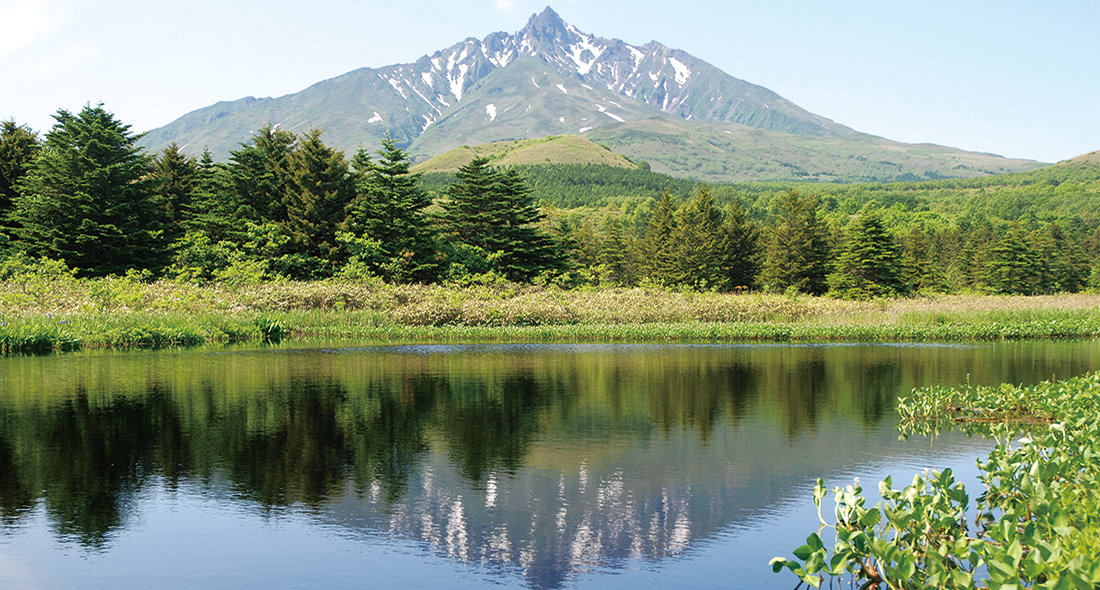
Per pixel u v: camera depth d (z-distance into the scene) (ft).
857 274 179.52
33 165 128.98
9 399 38.93
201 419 34.06
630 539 19.49
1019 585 12.26
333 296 95.09
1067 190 638.12
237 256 124.47
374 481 24.50
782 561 15.79
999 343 80.74
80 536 19.40
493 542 19.22
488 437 31.07
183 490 23.34
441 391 43.27
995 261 241.14
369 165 144.05
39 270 102.01
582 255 233.35
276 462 26.76
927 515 15.70
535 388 44.78
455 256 150.00
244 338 76.13
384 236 140.26
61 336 65.05
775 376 51.11
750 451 28.84
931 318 100.94
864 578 16.96
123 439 29.91
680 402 40.04
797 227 199.62
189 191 166.09
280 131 152.97
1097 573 11.53
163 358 58.44
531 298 101.55
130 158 132.57
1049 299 132.67
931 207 644.69
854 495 16.44
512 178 164.25
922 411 36.86
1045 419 35.68
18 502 22.07
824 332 84.89
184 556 18.11
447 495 23.12
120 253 125.18
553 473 25.63
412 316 89.56
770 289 197.67
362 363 56.65
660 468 26.37
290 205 142.20
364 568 17.49
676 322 97.91
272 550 18.54
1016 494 17.84
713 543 19.29
